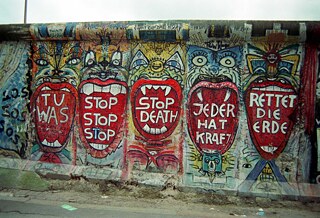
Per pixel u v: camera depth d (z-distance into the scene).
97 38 5.34
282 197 4.73
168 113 5.18
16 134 5.74
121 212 4.39
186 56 5.14
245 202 4.77
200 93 5.10
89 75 5.45
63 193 5.14
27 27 5.50
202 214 4.40
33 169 5.50
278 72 4.93
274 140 4.93
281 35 4.78
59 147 5.55
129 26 5.14
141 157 5.25
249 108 4.99
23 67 5.72
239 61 5.01
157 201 4.87
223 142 5.04
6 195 5.06
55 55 5.58
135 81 5.29
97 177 5.25
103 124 5.39
